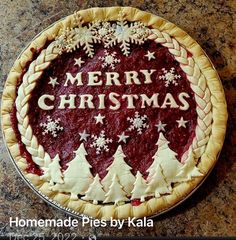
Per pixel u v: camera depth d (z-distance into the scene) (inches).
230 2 13.1
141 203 10.8
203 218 11.1
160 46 12.0
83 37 12.1
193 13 13.0
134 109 11.4
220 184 11.4
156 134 11.2
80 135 11.3
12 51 12.8
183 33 12.1
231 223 11.1
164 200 10.7
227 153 11.6
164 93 11.6
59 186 10.9
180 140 11.2
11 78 11.8
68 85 11.7
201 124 11.2
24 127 11.4
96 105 11.5
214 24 12.8
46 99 11.6
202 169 10.9
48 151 11.2
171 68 11.8
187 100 11.5
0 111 11.7
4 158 11.8
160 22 12.2
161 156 11.0
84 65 11.9
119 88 11.6
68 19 12.3
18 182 11.6
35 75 11.7
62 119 11.5
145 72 11.7
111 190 10.8
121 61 11.9
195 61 11.8
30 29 13.0
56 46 12.0
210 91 11.5
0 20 13.1
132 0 13.3
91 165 11.1
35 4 13.3
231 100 12.0
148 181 10.8
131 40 12.0
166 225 11.1
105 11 12.3
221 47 12.6
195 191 11.1
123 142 11.2
